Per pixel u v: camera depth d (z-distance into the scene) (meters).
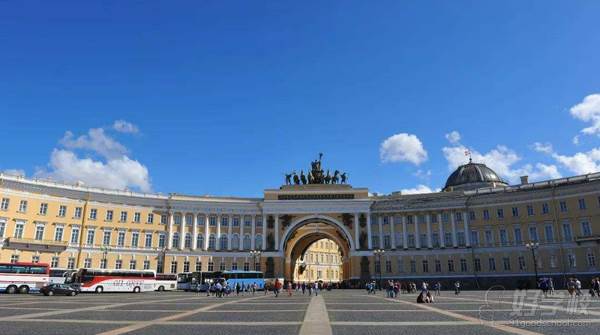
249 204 98.19
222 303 42.31
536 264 81.75
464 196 90.88
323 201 97.12
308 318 26.48
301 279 131.00
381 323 23.77
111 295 60.72
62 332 19.69
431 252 91.12
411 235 93.69
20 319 24.62
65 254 83.06
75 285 62.75
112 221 89.00
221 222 97.12
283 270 94.62
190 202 95.50
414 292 69.50
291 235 98.69
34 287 60.97
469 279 87.12
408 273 91.31
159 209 93.94
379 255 87.31
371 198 97.56
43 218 81.56
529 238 83.44
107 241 87.75
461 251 89.12
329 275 142.50
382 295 61.12
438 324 23.14
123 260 88.38
